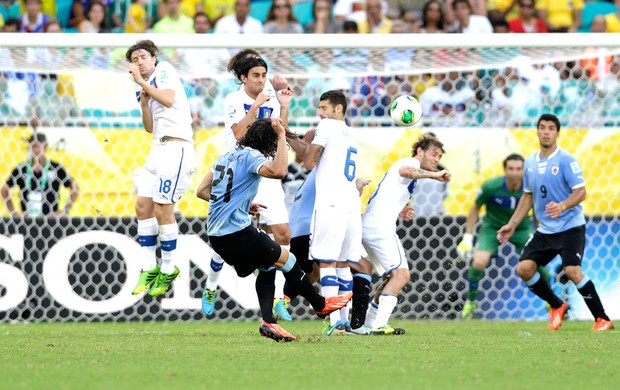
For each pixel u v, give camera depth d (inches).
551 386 636.1
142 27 2082.9
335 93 1098.7
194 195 1492.4
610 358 825.5
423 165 1161.4
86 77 1589.6
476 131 1585.9
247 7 2044.8
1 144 1493.6
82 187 1499.8
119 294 1445.6
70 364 757.9
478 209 1492.4
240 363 764.0
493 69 1702.8
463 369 729.6
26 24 2037.4
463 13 2058.3
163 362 772.6
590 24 2178.9
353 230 1097.4
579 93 1689.2
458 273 1503.4
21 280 1438.2
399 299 1503.4
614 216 1536.7
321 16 2082.9
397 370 718.5
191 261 1453.0
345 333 1153.4
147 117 1139.3
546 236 1288.1
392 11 2151.8
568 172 1273.4
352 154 1092.5
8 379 662.5
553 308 1289.4
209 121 1571.1
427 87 1743.4
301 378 669.3
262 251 911.7
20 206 1485.0
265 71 1128.2
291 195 1473.9
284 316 1172.5
